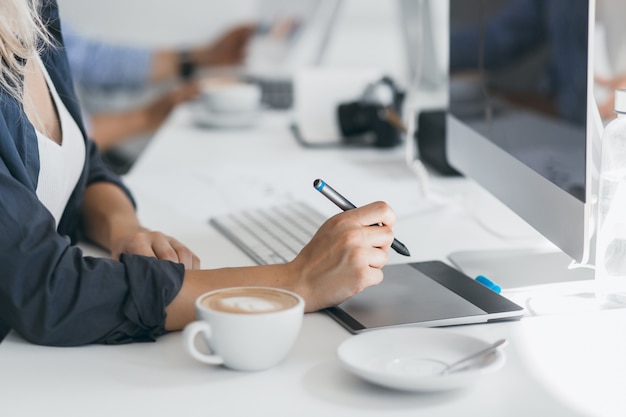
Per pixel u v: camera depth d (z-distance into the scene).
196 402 0.79
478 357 0.82
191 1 3.58
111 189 1.44
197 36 3.57
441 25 2.12
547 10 1.07
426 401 0.78
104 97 3.48
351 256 0.98
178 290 0.95
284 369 0.85
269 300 0.87
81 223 1.40
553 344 0.91
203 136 2.27
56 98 1.29
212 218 1.47
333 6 3.52
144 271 0.95
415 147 2.07
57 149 1.20
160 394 0.80
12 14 1.09
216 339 0.83
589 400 0.77
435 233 1.36
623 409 0.76
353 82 2.17
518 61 1.19
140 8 3.56
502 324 0.97
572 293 1.07
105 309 0.93
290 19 3.53
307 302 0.99
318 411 0.76
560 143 1.02
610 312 1.00
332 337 0.94
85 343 0.93
